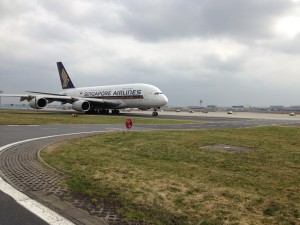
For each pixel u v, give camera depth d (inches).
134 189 275.3
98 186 281.6
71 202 239.8
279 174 339.0
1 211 220.4
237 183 299.4
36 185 285.3
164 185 288.8
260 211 224.7
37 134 749.3
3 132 788.0
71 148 512.4
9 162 389.4
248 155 456.8
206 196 257.3
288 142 634.2
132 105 2087.8
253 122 1499.8
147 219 206.4
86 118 1526.8
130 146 536.7
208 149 510.0
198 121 1494.8
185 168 364.2
